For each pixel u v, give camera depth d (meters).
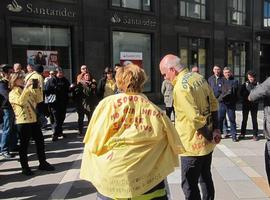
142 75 2.92
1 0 14.52
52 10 16.05
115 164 2.75
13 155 8.58
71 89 10.59
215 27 24.52
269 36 29.58
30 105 6.99
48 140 10.16
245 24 28.16
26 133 6.97
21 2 15.05
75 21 16.91
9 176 6.99
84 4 17.19
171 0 21.28
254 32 28.45
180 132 4.03
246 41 27.78
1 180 6.75
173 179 6.43
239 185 6.20
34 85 6.99
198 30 23.19
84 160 2.93
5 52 14.71
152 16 20.28
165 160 2.91
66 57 16.95
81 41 17.19
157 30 20.61
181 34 21.94
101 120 2.85
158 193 2.90
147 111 2.86
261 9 29.22
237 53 27.19
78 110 10.72
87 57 17.38
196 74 4.05
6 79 8.39
